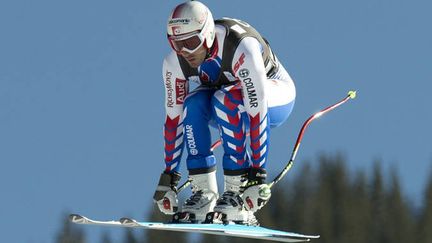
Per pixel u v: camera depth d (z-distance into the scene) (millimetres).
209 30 21516
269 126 22281
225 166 22312
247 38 21906
